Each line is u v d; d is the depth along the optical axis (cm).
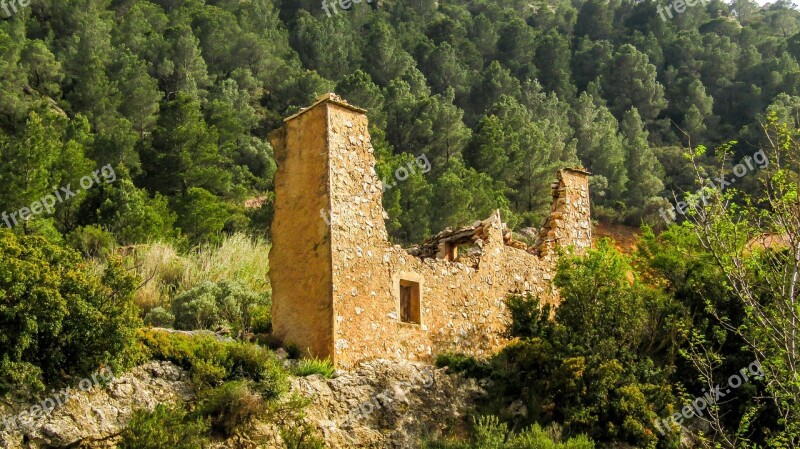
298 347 1902
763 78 7831
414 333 2056
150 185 4462
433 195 4525
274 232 2039
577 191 2694
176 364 1666
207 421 1567
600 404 1972
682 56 8588
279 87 6988
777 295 1712
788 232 1719
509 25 9181
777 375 1802
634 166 6425
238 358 1720
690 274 2505
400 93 6356
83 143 4512
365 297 1945
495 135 5750
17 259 1521
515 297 2234
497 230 2411
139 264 2922
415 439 1845
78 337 1523
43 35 6369
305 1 9169
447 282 2198
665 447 2005
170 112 4659
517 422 1962
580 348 2036
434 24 9162
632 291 2253
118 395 1544
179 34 6631
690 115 7244
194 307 2380
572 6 12431
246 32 7450
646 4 10225
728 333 2331
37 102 5109
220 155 5044
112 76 5719
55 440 1432
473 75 8131
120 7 7725
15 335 1455
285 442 1595
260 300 2511
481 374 2088
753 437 2236
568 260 2289
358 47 8062
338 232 1920
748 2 11844
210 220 4012
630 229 5831
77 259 1670
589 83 8006
